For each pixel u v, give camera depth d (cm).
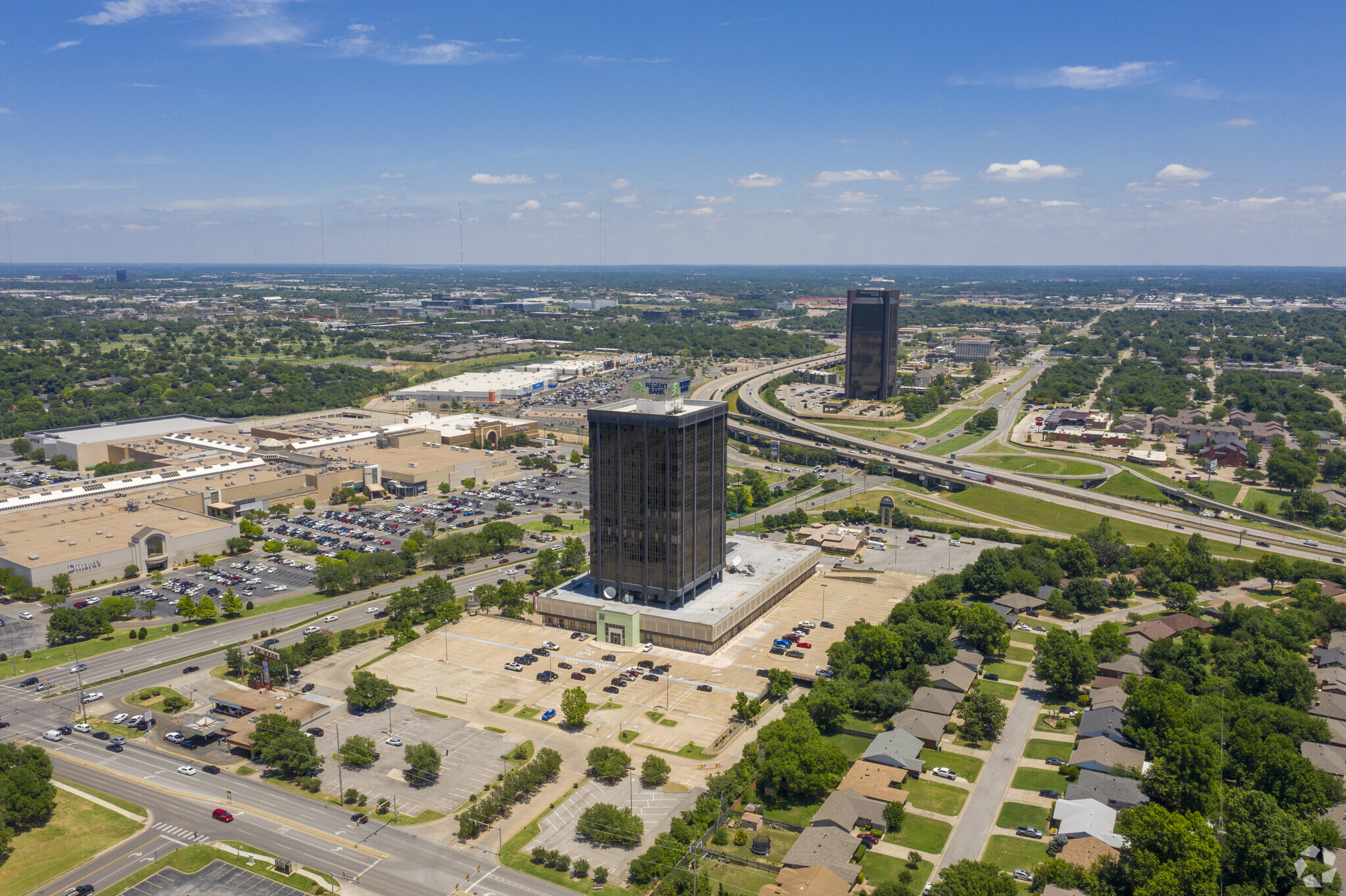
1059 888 18662
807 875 19338
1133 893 18850
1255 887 18950
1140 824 19562
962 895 18100
